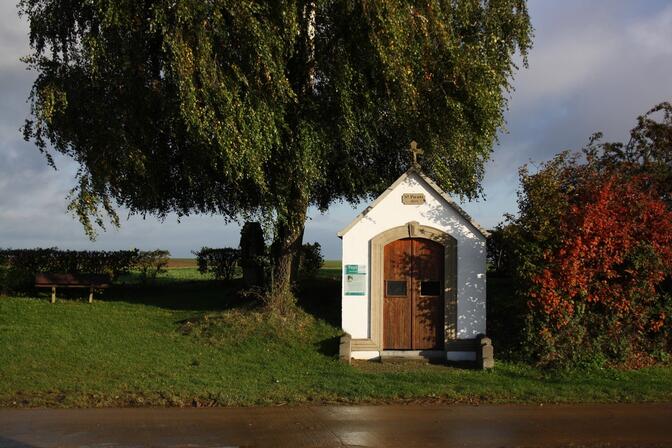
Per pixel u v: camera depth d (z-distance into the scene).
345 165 17.56
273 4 14.19
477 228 15.46
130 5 13.98
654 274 14.50
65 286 19.97
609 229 14.41
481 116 16.19
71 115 15.12
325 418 9.95
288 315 16.45
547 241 14.75
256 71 14.01
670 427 9.54
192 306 19.70
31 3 15.59
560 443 8.67
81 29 15.23
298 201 17.08
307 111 15.87
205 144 14.16
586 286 14.42
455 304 15.44
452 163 18.20
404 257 15.65
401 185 15.59
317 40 15.56
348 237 15.55
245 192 16.64
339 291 19.53
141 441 8.66
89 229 15.02
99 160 15.02
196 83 13.88
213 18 13.54
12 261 21.86
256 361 14.34
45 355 14.03
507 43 17.20
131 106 15.02
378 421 9.77
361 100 15.98
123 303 20.09
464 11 15.98
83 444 8.52
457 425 9.56
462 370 14.16
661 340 14.93
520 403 11.11
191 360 14.18
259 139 14.17
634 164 17.47
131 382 12.16
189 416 10.03
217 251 24.30
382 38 14.48
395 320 15.53
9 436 8.84
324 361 14.55
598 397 11.53
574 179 16.00
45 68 15.20
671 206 16.88
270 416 10.06
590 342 14.33
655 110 18.27
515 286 15.18
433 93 15.95
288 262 17.16
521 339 14.80
